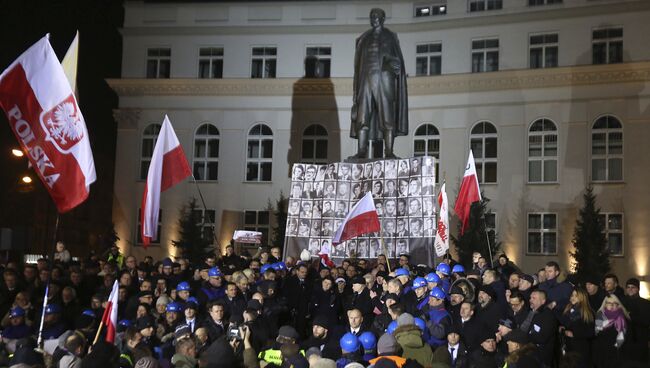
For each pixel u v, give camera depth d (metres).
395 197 21.75
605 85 36.03
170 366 9.84
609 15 36.47
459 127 38.25
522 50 37.81
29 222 45.53
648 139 35.06
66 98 10.30
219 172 40.72
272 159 40.41
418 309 12.30
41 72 10.21
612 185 35.47
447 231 19.12
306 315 15.98
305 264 17.08
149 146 41.59
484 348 10.12
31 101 10.16
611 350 11.24
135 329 9.98
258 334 10.95
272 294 13.84
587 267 33.12
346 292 15.85
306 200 23.02
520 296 11.47
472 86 38.12
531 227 36.69
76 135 10.27
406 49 39.78
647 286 34.19
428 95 38.97
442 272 14.94
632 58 35.88
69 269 17.16
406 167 21.77
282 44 41.09
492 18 38.19
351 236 16.92
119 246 40.81
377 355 9.66
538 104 37.12
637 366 6.88
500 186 37.28
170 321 11.90
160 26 42.16
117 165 41.53
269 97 40.81
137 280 16.34
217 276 14.33
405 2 39.97
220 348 8.48
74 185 10.20
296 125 40.38
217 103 41.22
